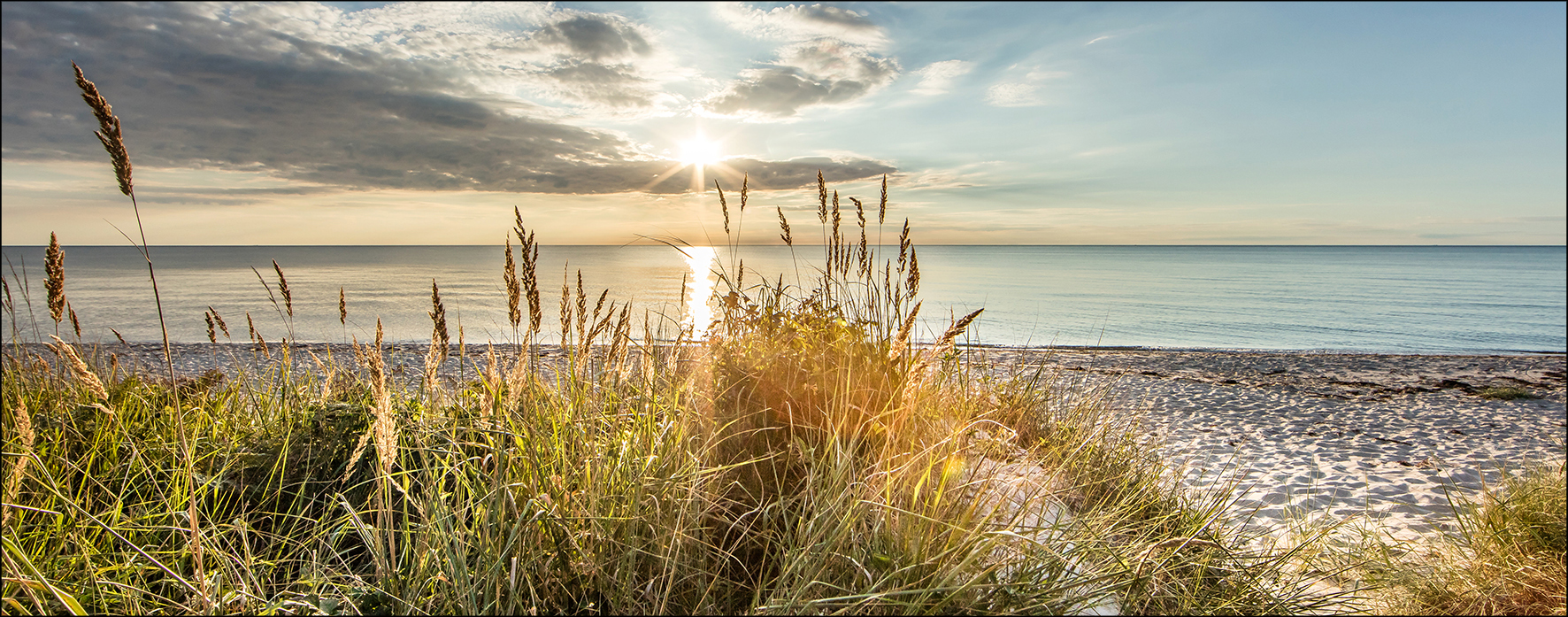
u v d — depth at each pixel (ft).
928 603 7.98
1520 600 11.69
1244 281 213.25
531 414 10.11
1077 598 8.89
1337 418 36.19
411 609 7.64
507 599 7.82
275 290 156.15
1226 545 12.44
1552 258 497.46
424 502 9.15
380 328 8.13
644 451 9.77
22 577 7.32
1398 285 191.83
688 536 8.51
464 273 252.62
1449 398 43.39
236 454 11.27
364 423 11.87
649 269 306.14
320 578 8.77
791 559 8.47
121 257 466.70
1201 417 36.04
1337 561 13.21
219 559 8.54
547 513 8.34
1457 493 20.48
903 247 13.44
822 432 11.20
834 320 14.05
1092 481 13.71
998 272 272.31
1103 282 207.21
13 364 12.80
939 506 9.34
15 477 8.22
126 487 10.23
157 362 43.96
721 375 12.32
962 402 13.96
